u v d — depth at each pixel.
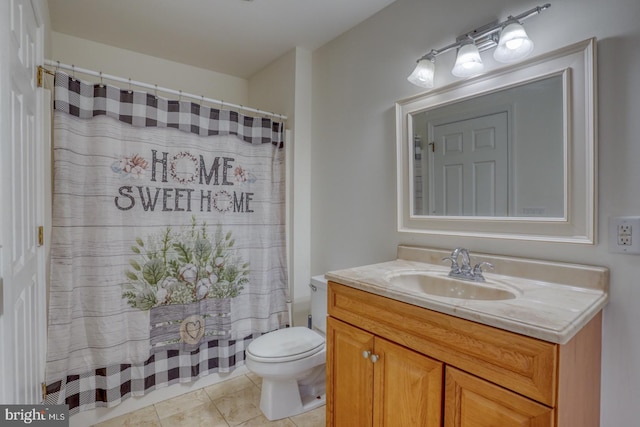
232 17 1.97
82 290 1.63
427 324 1.04
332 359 1.40
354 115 2.05
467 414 0.94
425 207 1.65
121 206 1.71
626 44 1.06
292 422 1.70
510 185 1.34
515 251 1.33
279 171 2.32
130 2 1.82
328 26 2.06
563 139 1.19
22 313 1.06
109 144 1.66
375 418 1.21
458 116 1.51
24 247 1.12
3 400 0.79
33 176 1.30
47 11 1.81
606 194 1.10
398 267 1.54
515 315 0.89
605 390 1.09
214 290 2.04
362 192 2.00
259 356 1.65
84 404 1.64
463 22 1.49
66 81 1.53
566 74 1.18
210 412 1.78
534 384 0.82
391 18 1.82
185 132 1.91
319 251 2.33
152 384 1.84
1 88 0.78
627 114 1.06
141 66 2.43
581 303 0.99
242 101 2.87
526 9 1.29
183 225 1.91
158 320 1.84
